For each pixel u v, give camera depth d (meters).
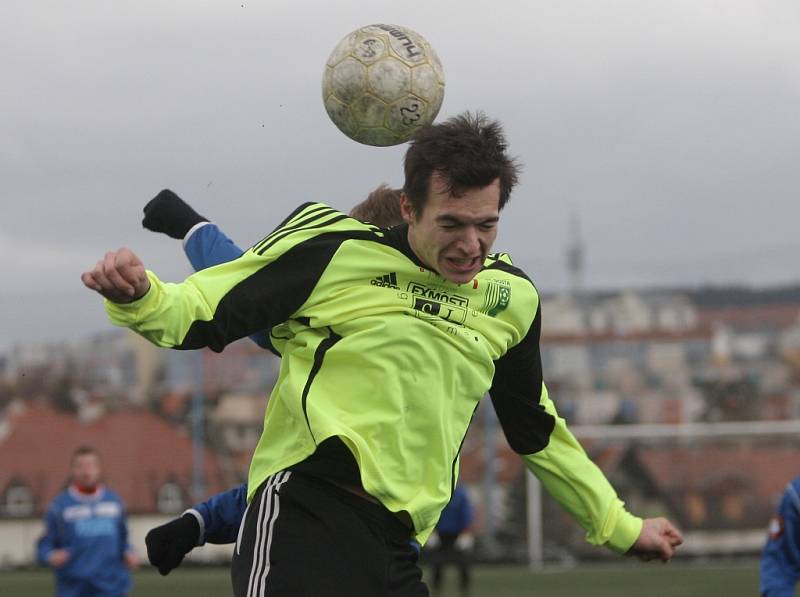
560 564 71.88
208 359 71.25
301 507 13.36
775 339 75.88
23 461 70.19
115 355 71.25
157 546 15.97
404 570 13.64
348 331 13.45
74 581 40.47
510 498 71.94
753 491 75.12
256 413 71.06
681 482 75.38
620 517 15.88
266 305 13.13
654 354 76.69
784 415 75.56
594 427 76.25
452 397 13.81
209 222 16.05
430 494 13.66
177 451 70.75
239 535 13.80
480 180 12.79
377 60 14.88
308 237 13.50
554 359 77.19
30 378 70.94
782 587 24.05
